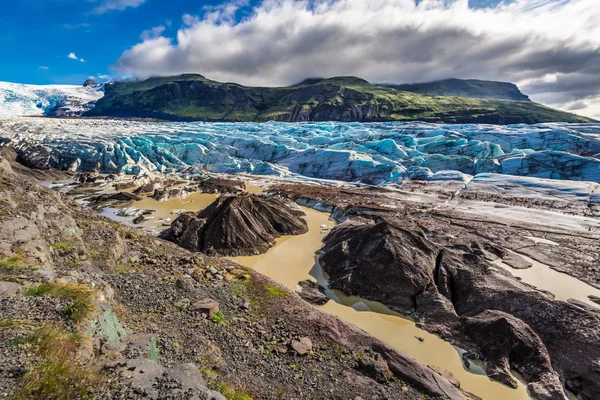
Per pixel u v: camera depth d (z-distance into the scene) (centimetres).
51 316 1023
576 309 2136
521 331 2038
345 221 4612
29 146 9212
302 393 1391
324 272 3225
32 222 1794
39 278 1253
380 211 4909
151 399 812
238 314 1939
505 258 3347
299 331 1875
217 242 3719
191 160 9850
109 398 779
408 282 2667
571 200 5059
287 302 2183
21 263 1359
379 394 1485
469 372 1930
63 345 870
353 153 8425
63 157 8981
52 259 1731
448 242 3600
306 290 2847
